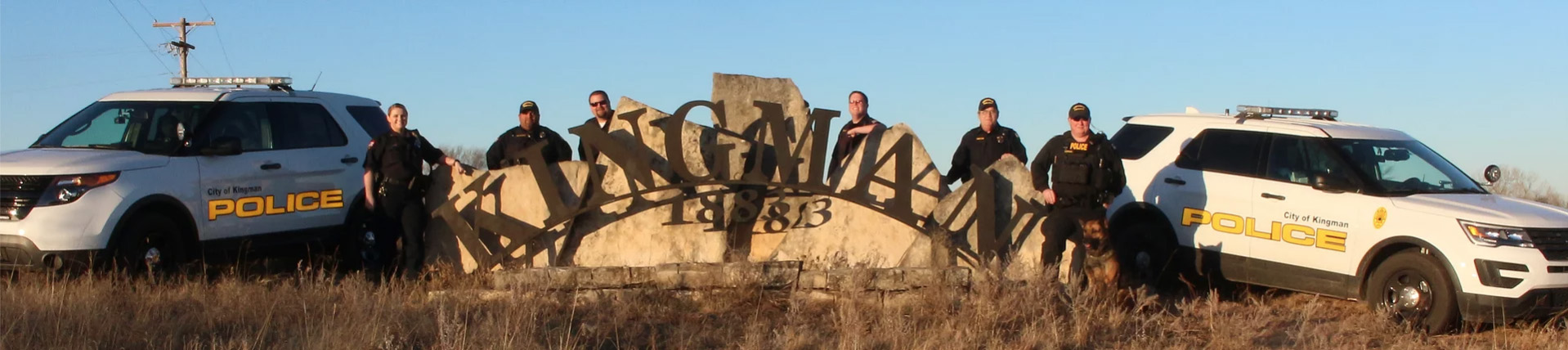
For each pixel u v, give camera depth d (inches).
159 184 375.6
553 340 304.0
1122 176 364.5
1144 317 337.1
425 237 400.5
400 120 390.3
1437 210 357.4
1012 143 402.0
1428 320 354.0
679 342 312.0
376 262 441.1
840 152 409.7
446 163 397.4
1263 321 341.4
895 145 379.6
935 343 305.0
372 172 390.0
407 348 295.0
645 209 385.4
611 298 354.0
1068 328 328.2
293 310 327.6
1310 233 382.9
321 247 438.6
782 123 377.7
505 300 339.9
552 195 381.1
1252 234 397.7
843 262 376.5
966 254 379.6
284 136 422.0
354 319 308.2
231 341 285.6
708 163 394.0
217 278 383.2
